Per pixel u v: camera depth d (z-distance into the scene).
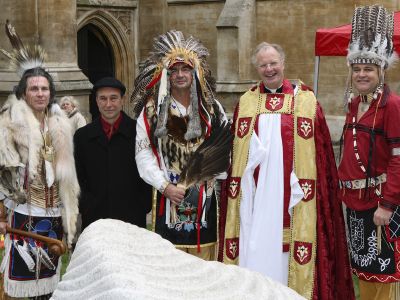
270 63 4.32
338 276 4.28
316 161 4.25
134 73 15.93
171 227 4.39
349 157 4.07
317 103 4.34
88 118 12.30
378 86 3.99
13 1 11.65
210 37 15.59
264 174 4.25
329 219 4.25
